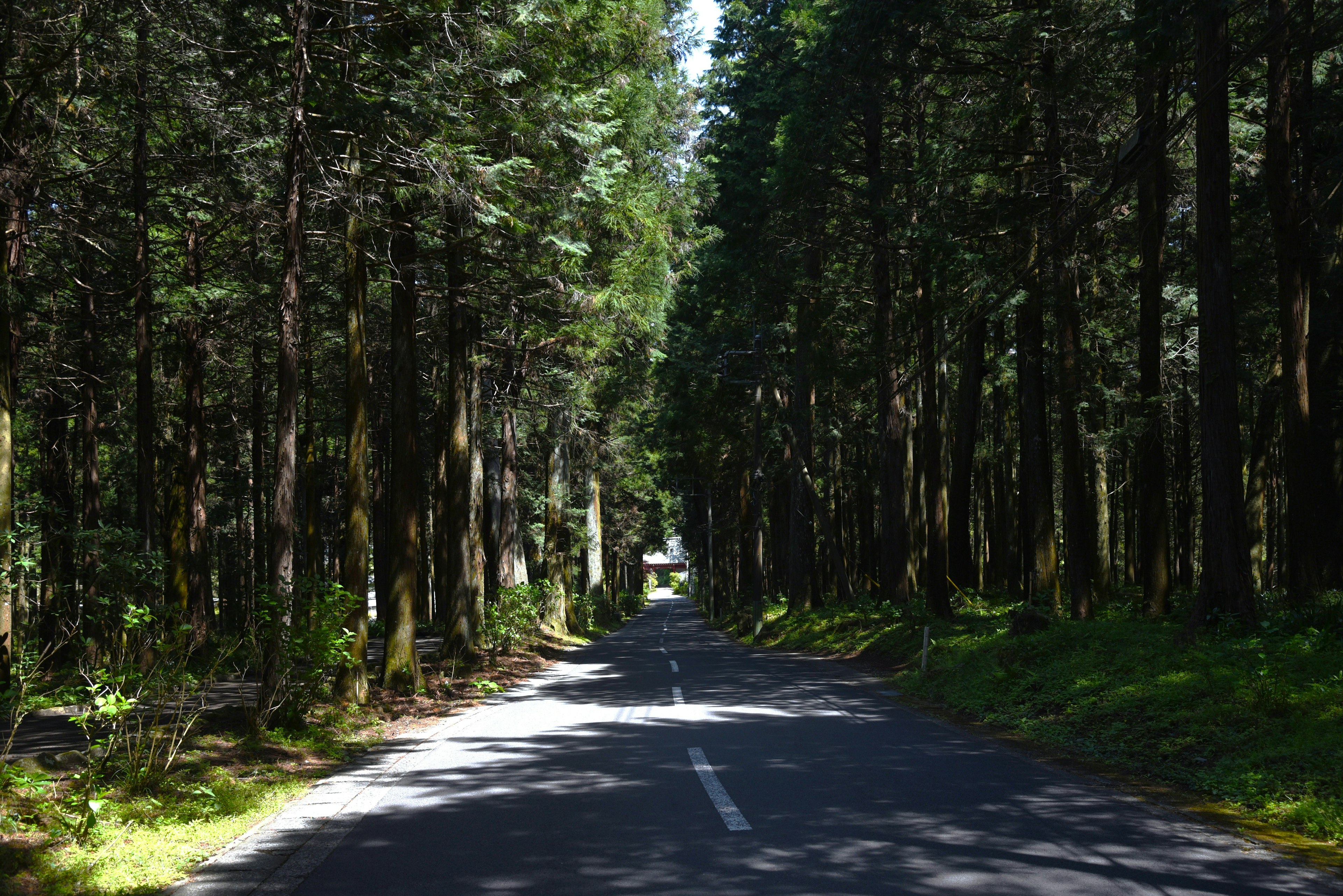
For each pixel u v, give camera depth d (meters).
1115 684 11.52
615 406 34.88
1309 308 19.22
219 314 22.14
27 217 16.12
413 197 15.20
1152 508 17.95
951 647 18.62
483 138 14.31
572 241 18.08
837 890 4.95
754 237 27.30
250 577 35.41
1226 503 12.70
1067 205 17.20
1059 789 7.53
